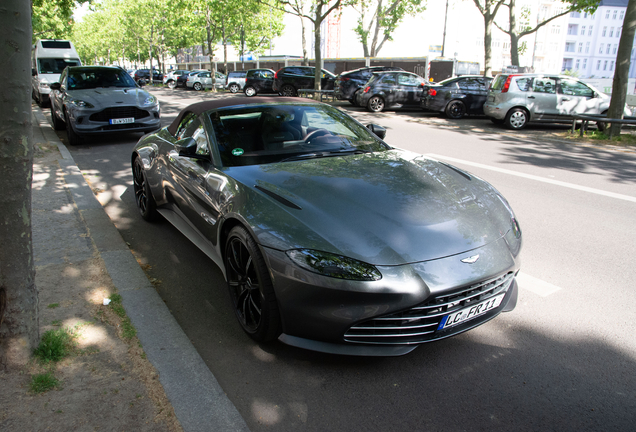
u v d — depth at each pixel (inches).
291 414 82.3
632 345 102.7
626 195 227.9
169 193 155.6
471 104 594.9
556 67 2859.3
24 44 75.2
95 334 100.4
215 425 77.5
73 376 86.7
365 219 94.1
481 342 104.3
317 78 778.8
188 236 144.4
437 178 116.4
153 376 88.0
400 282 84.5
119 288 122.6
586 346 102.4
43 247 148.4
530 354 99.4
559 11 2753.4
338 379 91.9
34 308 88.6
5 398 80.4
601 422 79.5
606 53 3329.2
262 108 149.0
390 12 1115.3
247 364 96.8
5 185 79.7
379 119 573.0
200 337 106.9
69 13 674.8
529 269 143.0
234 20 1505.9
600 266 145.0
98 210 189.9
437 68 1018.1
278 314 95.0
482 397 86.1
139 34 2218.3
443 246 90.9
